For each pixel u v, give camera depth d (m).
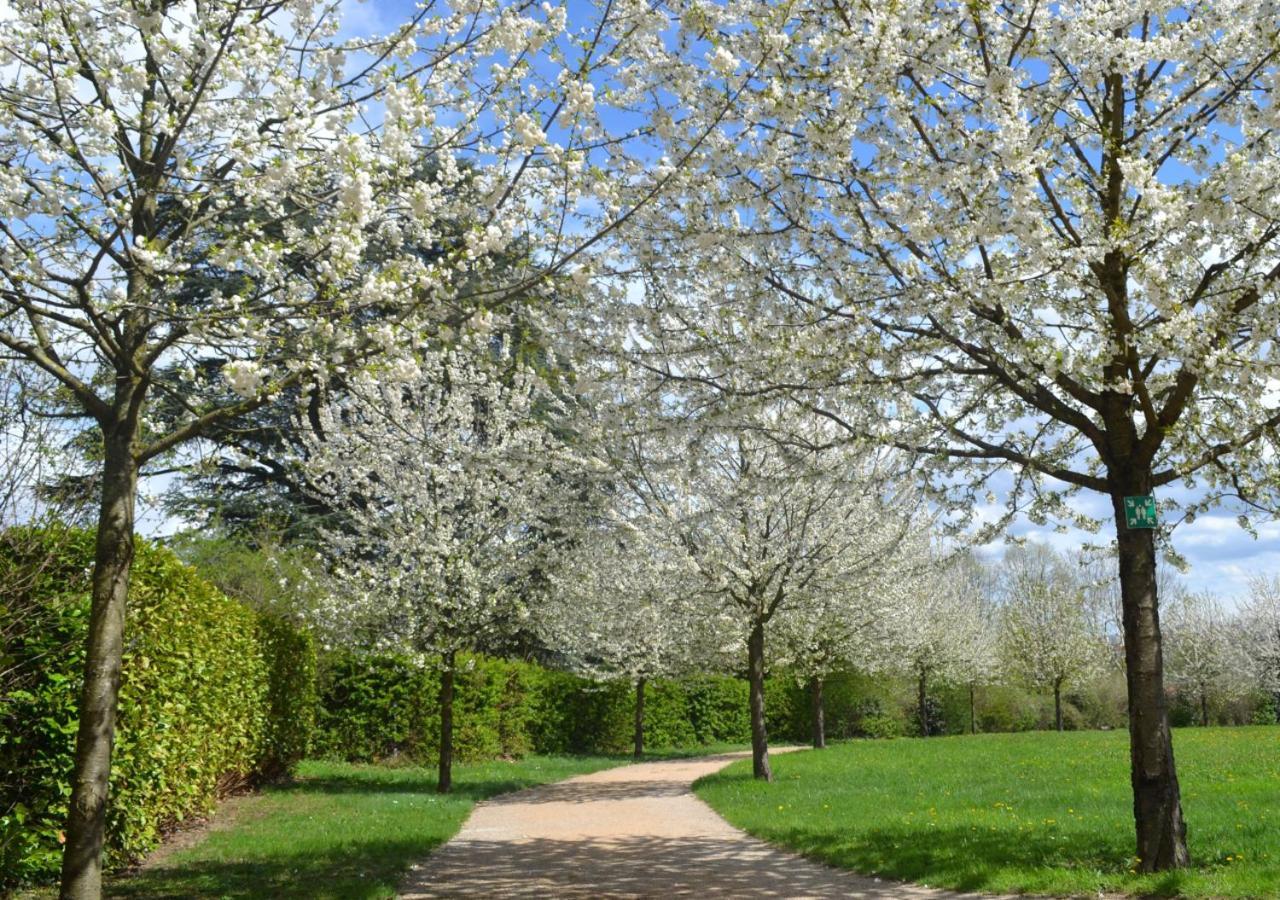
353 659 18.05
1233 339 6.52
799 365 7.20
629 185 6.92
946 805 10.69
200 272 7.28
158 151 5.38
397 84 5.55
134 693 7.37
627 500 13.76
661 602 15.46
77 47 5.21
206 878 7.27
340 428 14.15
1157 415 6.96
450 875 7.73
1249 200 5.79
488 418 14.08
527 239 6.46
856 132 6.54
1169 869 6.52
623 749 24.95
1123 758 15.76
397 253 6.28
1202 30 6.13
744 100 6.36
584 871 7.89
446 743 14.04
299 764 16.22
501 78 5.85
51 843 6.42
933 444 7.60
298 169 5.66
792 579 14.42
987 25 6.54
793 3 5.75
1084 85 6.53
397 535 14.17
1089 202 7.07
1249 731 22.95
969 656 30.78
